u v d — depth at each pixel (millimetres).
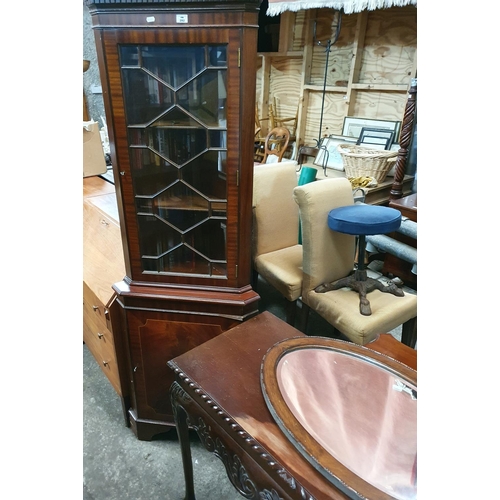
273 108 3365
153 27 929
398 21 2500
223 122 1021
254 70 961
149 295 1209
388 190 2500
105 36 954
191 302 1203
